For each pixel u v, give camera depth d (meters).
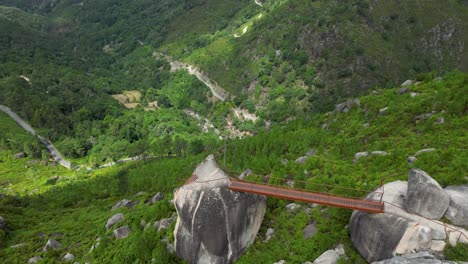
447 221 32.97
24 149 141.25
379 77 167.00
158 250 47.88
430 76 87.38
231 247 43.47
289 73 179.62
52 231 73.12
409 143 59.88
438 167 44.09
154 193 82.12
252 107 178.62
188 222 43.62
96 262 55.09
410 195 34.06
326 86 166.75
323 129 89.69
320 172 58.78
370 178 49.91
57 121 161.88
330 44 175.62
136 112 181.62
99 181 107.38
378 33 181.25
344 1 188.50
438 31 190.25
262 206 46.44
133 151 135.75
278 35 193.12
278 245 43.75
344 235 39.78
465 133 56.78
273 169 64.50
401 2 195.38
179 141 131.25
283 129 102.50
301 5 198.62
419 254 30.83
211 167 46.12
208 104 197.25
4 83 179.75
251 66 195.62
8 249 65.44
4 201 92.31
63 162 144.50
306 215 46.38
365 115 84.62
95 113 175.00
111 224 66.00
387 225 33.81
